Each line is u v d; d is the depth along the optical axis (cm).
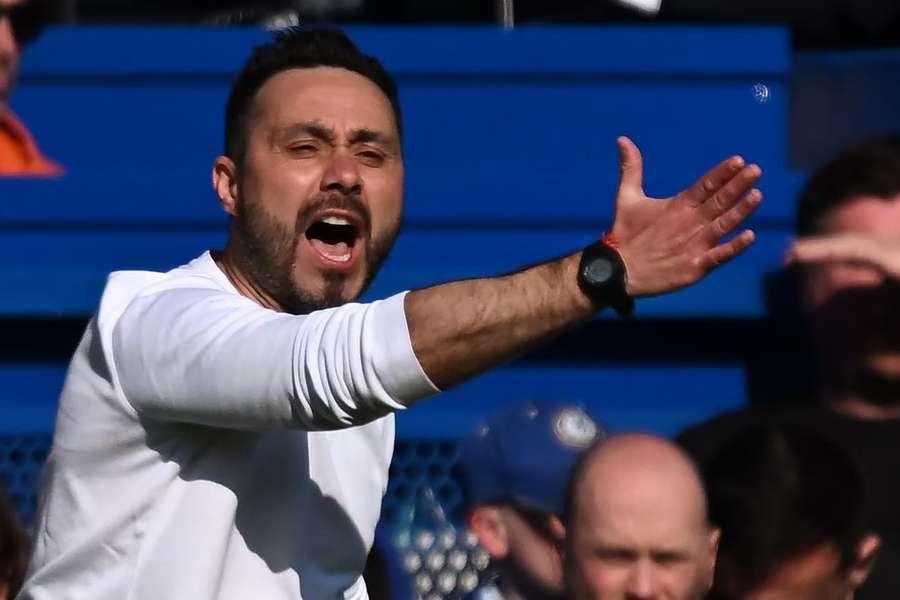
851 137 1598
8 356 1296
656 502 978
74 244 1313
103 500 895
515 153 1430
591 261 766
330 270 943
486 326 766
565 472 1091
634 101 1434
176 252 1317
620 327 1317
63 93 1430
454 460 1295
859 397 1204
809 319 1238
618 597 982
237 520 901
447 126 1430
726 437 1212
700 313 1311
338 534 946
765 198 1332
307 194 929
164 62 1430
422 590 1279
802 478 1066
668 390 1319
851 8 1598
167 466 884
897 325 1188
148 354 845
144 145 1431
